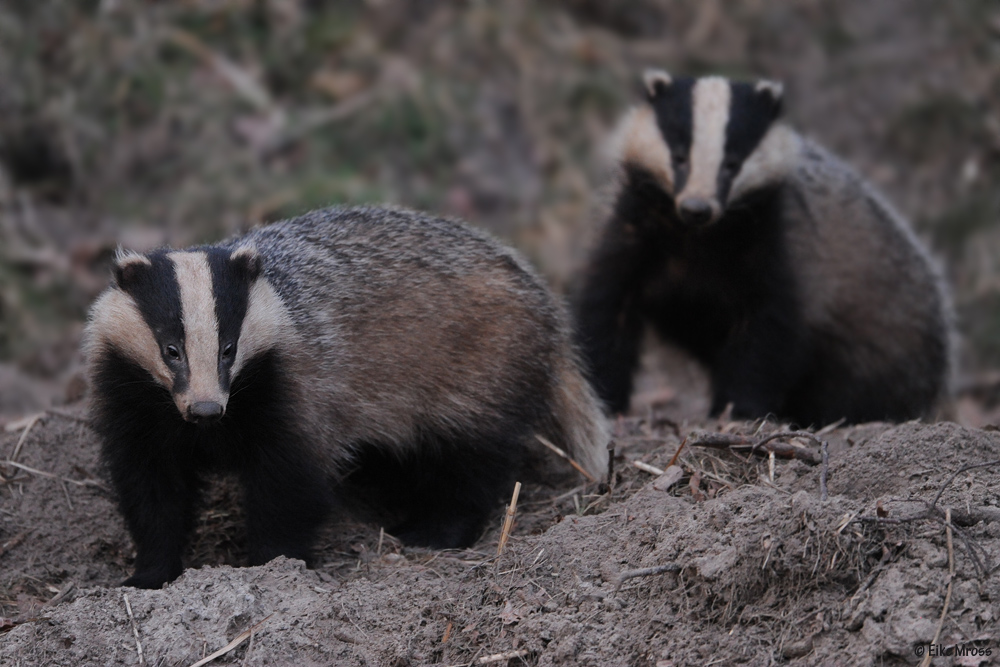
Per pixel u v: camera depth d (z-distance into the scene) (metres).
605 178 13.86
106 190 18.19
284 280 9.50
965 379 18.08
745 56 21.95
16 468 10.30
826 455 8.75
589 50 21.66
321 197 18.25
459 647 7.58
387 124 19.98
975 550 7.02
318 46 20.69
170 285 8.65
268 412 8.98
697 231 12.82
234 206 18.11
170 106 19.05
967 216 19.86
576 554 8.26
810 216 13.66
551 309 10.91
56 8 19.14
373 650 7.65
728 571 7.32
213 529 9.98
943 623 6.66
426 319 10.01
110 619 7.76
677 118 12.78
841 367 14.60
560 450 10.74
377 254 10.08
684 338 13.94
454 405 10.12
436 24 21.53
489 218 19.55
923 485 7.98
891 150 20.80
